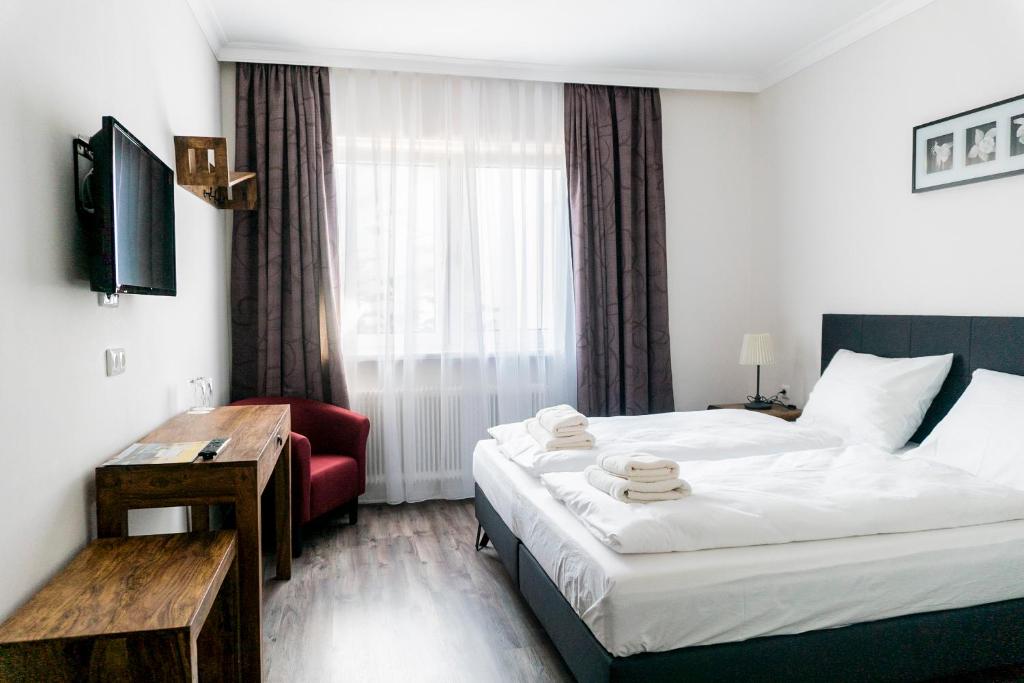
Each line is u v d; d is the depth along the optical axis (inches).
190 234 118.5
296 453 120.0
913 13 126.6
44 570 60.7
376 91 154.7
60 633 49.6
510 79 162.2
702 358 181.5
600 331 166.4
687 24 139.1
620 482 78.5
